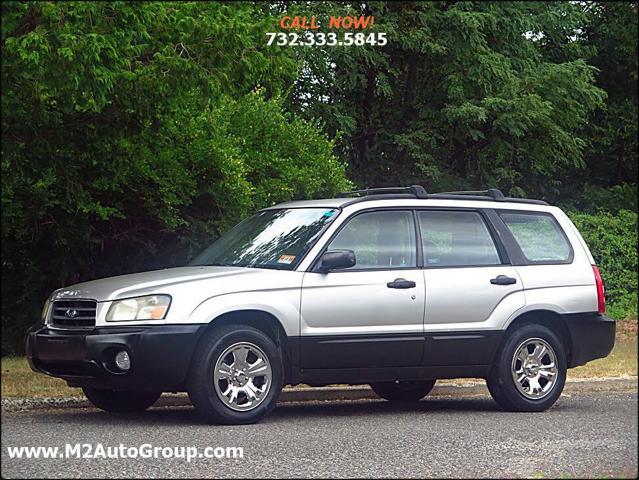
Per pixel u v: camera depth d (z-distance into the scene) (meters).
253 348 9.43
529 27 27.88
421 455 7.89
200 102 14.35
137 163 15.93
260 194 17.48
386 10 26.78
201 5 13.29
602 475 7.05
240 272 9.70
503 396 10.65
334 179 18.69
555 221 11.30
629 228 26.80
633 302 25.80
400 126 28.61
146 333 9.09
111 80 11.89
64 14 11.63
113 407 10.58
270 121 18.22
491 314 10.55
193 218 17.39
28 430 9.11
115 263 18.28
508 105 26.17
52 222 16.97
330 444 8.39
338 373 9.89
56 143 14.68
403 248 10.32
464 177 29.03
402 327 10.11
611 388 13.19
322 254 9.94
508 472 7.18
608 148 32.97
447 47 26.80
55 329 9.54
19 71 12.00
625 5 31.94
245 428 9.26
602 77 33.19
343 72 26.53
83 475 7.06
